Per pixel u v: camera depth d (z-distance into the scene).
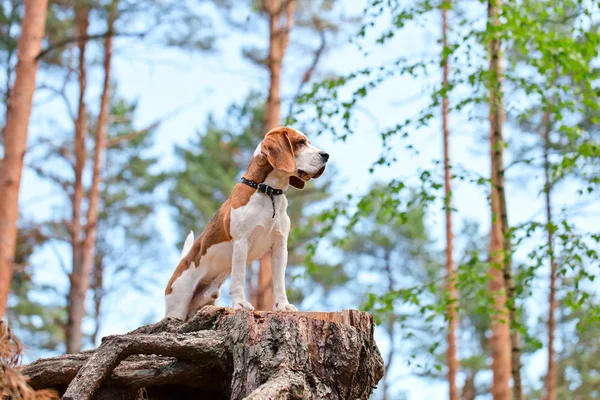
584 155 8.70
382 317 9.38
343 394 5.20
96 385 5.27
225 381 5.56
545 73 9.16
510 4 9.29
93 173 18.03
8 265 11.84
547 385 18.36
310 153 5.77
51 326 20.86
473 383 24.56
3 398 5.01
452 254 16.86
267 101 14.70
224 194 22.30
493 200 10.34
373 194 9.65
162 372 5.53
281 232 5.91
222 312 5.78
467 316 25.39
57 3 17.39
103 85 18.31
